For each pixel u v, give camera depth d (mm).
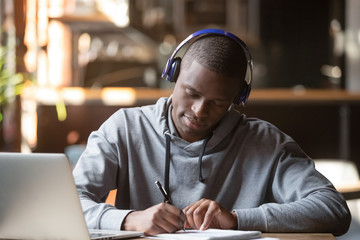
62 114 4434
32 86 4227
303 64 7309
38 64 4363
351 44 6781
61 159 1375
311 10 7258
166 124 2033
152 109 2111
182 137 2025
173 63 1924
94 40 5598
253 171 2004
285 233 1701
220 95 1780
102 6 4617
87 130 4695
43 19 4453
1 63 3756
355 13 6754
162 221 1566
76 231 1401
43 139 4555
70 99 4551
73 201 1386
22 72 3930
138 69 5883
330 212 1768
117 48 5734
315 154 4965
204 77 1768
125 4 4781
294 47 7332
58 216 1407
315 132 4953
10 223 1461
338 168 3307
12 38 3889
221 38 1818
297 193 1898
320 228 1738
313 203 1778
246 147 2033
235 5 6641
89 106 4691
